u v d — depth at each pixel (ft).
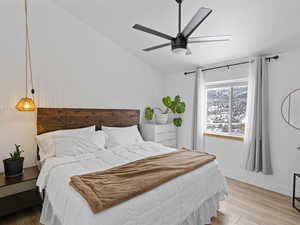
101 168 6.26
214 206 6.69
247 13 6.84
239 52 9.41
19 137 8.00
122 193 4.22
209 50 9.73
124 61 11.82
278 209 7.29
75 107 9.66
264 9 6.50
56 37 8.90
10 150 7.76
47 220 5.92
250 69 9.33
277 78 8.71
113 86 11.30
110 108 11.18
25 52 8.05
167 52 11.03
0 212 6.18
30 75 8.21
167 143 12.86
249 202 7.84
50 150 7.59
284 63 8.49
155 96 13.94
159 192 4.76
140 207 4.24
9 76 7.68
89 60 10.13
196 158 7.06
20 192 6.50
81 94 9.87
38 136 8.24
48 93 8.74
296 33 7.22
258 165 8.98
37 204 6.97
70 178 5.19
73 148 7.73
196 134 11.95
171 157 7.28
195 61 11.28
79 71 9.76
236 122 10.91
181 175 5.63
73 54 9.50
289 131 8.38
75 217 4.11
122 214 3.92
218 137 11.27
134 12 8.18
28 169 7.80
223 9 6.86
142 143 10.05
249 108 9.32
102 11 8.64
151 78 13.58
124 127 11.36
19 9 7.86
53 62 8.85
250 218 6.71
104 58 10.78
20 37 7.91
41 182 6.09
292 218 6.70
